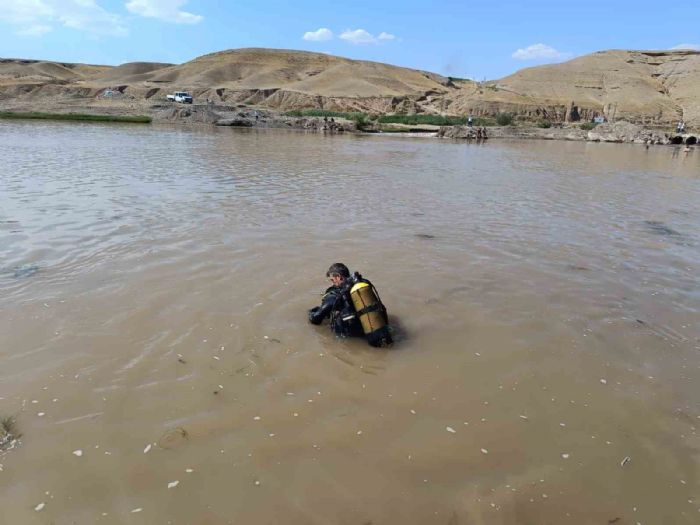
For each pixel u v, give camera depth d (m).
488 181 19.19
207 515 3.20
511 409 4.48
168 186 14.55
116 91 126.12
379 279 7.54
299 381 4.77
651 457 3.93
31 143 26.95
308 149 30.20
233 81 163.50
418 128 64.81
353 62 191.25
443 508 3.33
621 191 17.77
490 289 7.36
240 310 6.20
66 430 3.93
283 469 3.62
